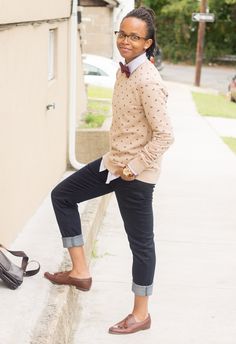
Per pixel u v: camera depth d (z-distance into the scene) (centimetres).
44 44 556
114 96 350
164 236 600
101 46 2020
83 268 397
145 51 342
